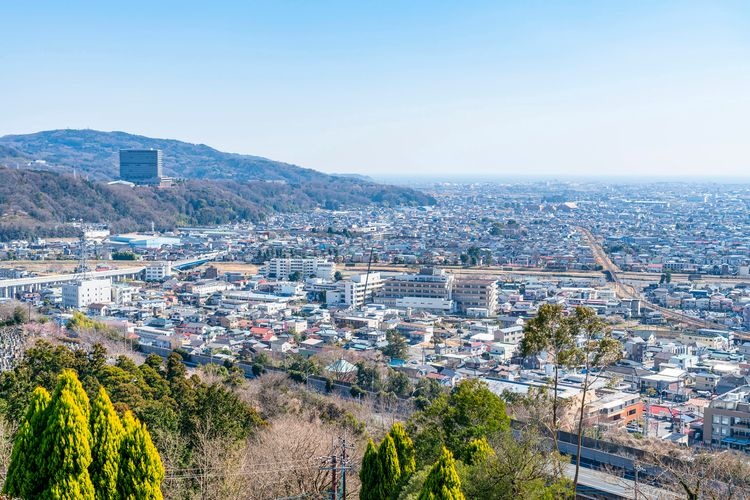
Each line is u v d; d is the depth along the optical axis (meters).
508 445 87.94
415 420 112.38
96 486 65.31
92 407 66.81
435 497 66.81
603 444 121.81
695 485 87.25
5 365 169.25
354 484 100.44
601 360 99.88
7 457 91.94
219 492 93.31
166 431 107.06
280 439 109.19
